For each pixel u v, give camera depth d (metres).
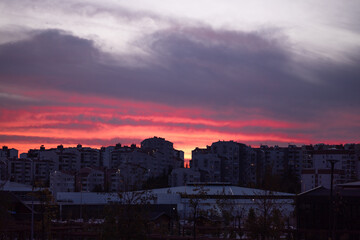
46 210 78.44
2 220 71.62
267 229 70.69
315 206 81.69
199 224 100.06
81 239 85.56
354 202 79.94
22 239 86.31
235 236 90.94
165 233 84.88
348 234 79.44
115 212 53.03
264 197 75.06
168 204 133.50
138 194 57.12
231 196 111.25
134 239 52.38
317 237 80.94
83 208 133.38
